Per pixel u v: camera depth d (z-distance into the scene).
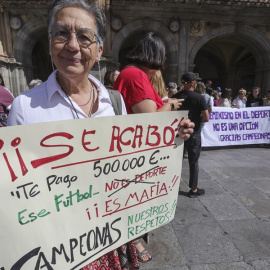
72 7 0.99
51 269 0.98
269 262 2.09
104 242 1.15
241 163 4.92
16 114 1.03
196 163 3.28
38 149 0.88
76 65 1.01
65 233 1.00
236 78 17.52
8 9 9.52
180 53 10.73
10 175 0.84
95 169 1.04
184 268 2.02
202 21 10.77
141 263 2.08
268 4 10.10
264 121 6.25
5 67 9.91
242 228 2.60
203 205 3.10
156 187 1.29
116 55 10.40
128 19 10.20
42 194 0.92
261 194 3.42
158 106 1.68
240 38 12.05
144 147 1.18
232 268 2.02
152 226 1.34
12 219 0.86
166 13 10.22
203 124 5.45
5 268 0.88
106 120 1.02
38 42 12.79
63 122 0.91
